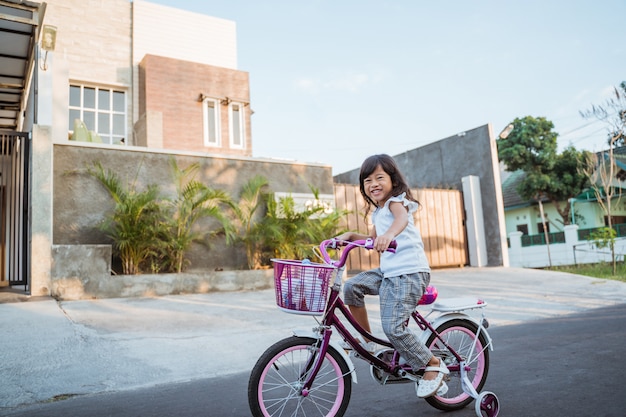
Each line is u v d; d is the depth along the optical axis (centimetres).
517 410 304
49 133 766
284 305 266
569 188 2164
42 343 500
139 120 1303
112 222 841
